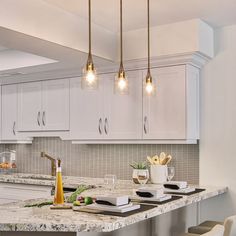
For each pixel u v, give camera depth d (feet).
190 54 11.73
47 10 10.07
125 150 14.49
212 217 12.31
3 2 8.92
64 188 13.38
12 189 14.92
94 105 13.91
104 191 10.83
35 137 16.98
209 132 12.52
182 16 11.37
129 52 12.63
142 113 12.80
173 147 13.51
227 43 12.36
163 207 8.19
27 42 10.27
